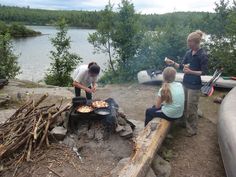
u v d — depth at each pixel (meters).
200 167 2.53
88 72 3.01
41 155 2.44
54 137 2.62
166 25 5.83
